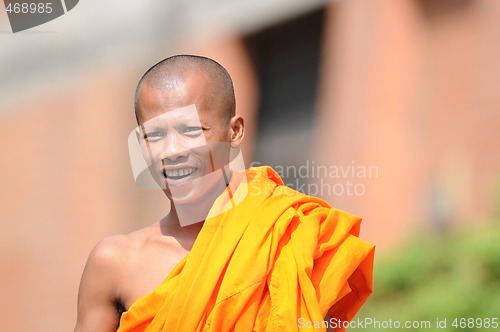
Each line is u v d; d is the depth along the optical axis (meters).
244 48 29.73
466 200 23.30
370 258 6.99
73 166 30.02
